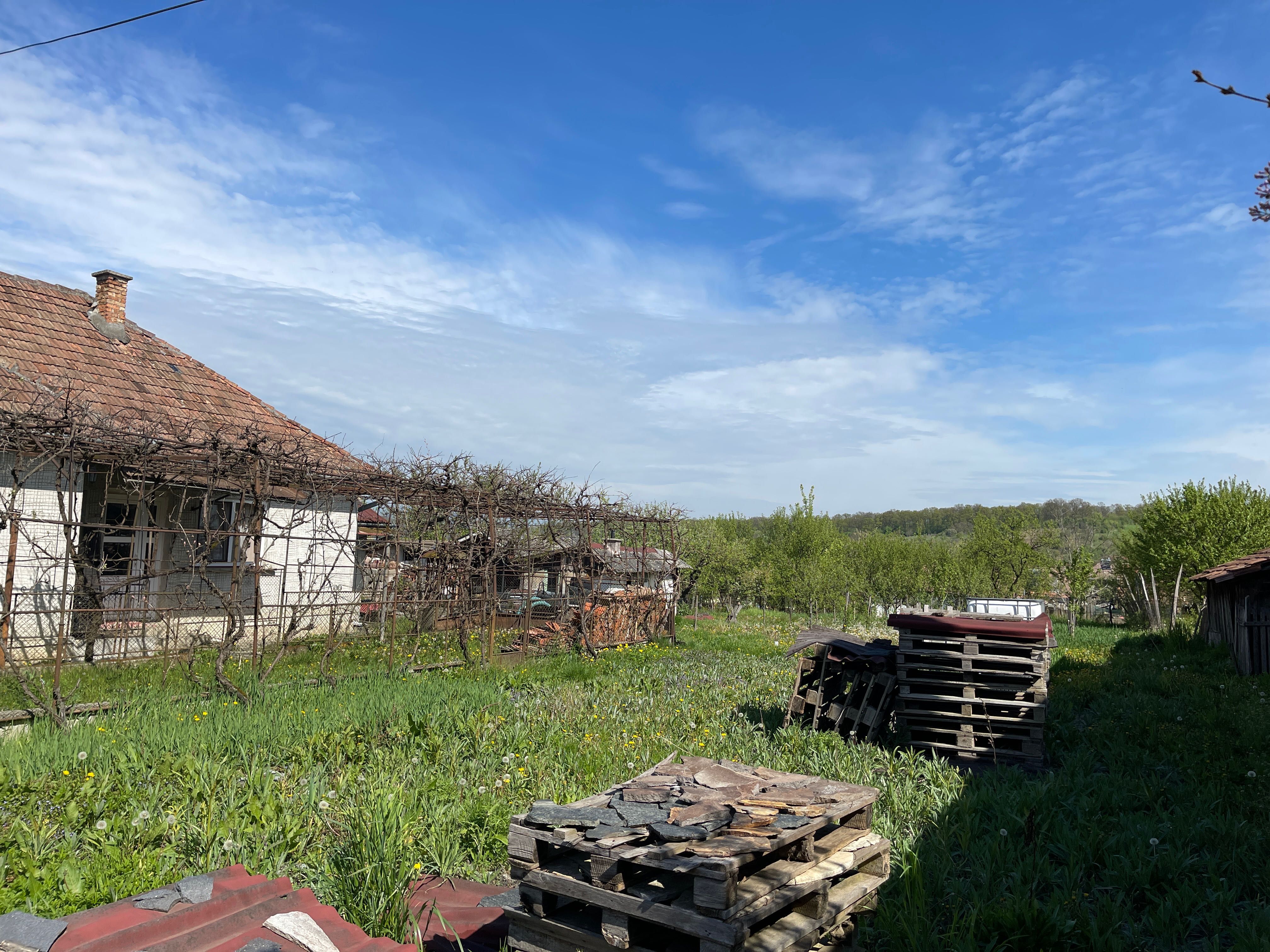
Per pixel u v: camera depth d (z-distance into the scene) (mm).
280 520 17781
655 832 3596
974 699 9297
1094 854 5938
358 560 19312
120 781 6684
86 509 14812
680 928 3266
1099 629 26984
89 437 10891
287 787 6797
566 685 12969
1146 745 9523
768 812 3893
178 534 15039
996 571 33906
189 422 16219
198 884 3918
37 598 13281
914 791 7391
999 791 7398
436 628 17516
